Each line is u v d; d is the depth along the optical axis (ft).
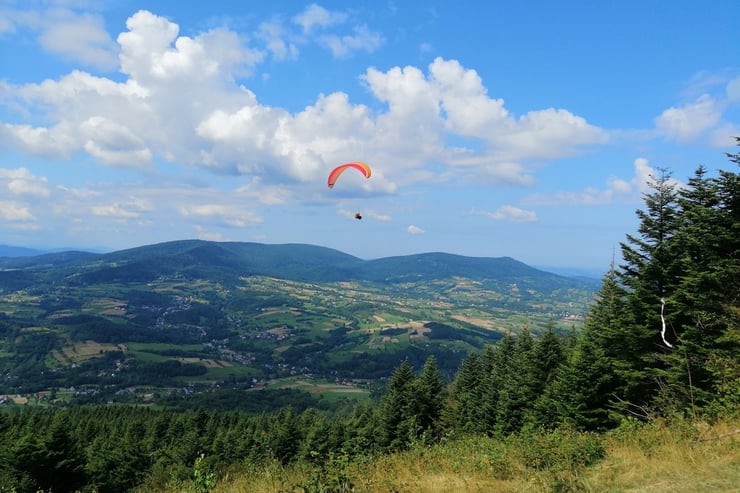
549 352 124.06
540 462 36.32
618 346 88.43
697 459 32.94
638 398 84.74
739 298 69.10
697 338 70.74
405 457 46.98
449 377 552.41
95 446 185.88
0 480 107.96
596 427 88.79
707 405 58.70
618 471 33.12
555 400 100.63
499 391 135.64
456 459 41.93
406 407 156.46
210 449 174.29
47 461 117.91
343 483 32.09
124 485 141.08
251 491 36.27
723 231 70.74
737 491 26.21
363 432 156.46
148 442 208.44
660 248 79.36
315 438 146.72
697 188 76.13
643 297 80.74
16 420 231.09
